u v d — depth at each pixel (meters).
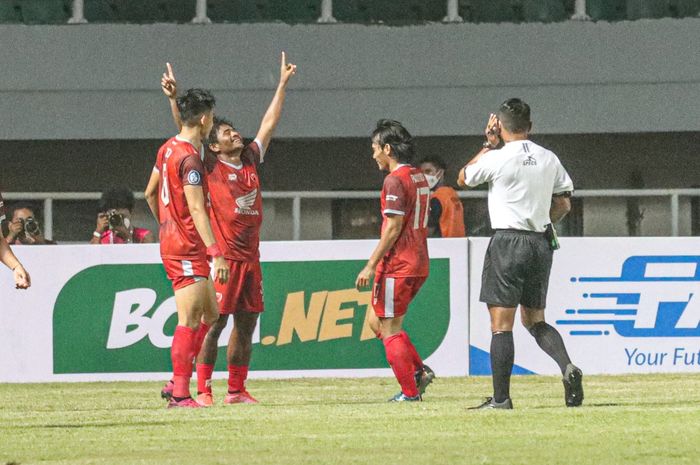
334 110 56.16
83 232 53.09
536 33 56.19
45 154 58.38
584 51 56.06
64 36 56.44
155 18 56.78
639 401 28.61
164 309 37.47
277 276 37.16
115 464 17.88
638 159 58.25
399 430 21.28
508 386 25.02
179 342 27.12
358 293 37.12
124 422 23.52
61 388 35.59
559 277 37.00
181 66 56.38
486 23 56.16
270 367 37.12
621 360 37.00
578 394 25.05
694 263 36.91
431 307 37.19
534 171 24.66
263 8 56.78
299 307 37.16
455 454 18.34
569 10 56.41
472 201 51.03
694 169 58.31
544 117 56.22
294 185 58.50
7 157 58.41
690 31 56.00
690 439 19.77
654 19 55.97
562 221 55.44
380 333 31.39
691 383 34.09
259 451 18.98
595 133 56.75
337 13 57.00
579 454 18.28
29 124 56.41
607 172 58.28
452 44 56.19
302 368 37.16
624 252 36.97
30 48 56.44
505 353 24.78
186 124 27.05
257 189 29.31
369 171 58.53
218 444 19.91
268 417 23.78
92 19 57.12
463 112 56.12
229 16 56.94
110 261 37.47
